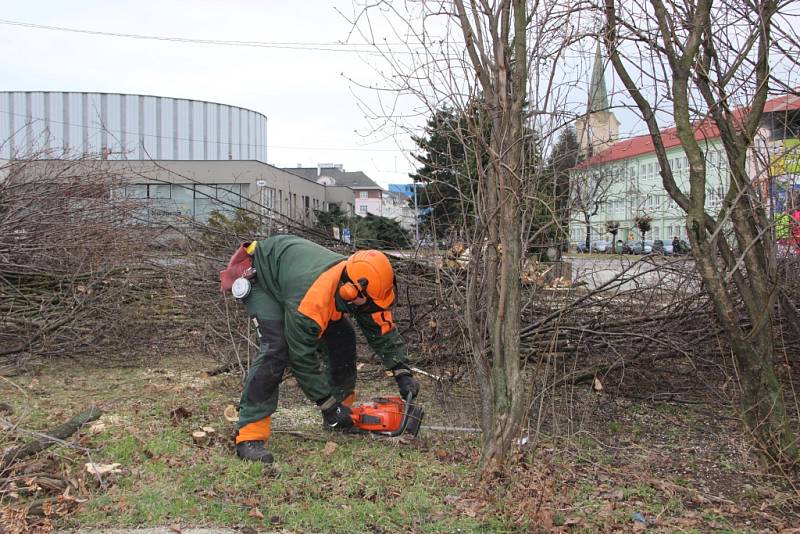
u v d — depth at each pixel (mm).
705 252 3750
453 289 4668
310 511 3297
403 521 3234
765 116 4004
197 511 3279
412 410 4395
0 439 4051
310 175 65625
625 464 4148
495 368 3740
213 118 47594
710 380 5344
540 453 4160
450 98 3666
